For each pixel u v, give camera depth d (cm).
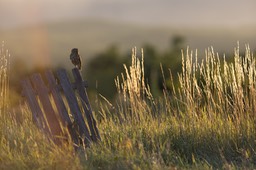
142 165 2461
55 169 2409
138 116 3212
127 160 2488
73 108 2906
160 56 8038
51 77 2941
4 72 3147
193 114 3127
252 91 3105
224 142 2917
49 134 2875
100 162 2523
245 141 2920
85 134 2886
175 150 2905
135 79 3209
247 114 3084
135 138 2897
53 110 2905
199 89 3281
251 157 2780
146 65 7650
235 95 3123
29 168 2453
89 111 2917
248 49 3111
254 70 3120
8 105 3166
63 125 2886
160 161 2569
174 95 3334
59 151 2647
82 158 2539
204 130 3002
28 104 2970
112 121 3131
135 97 3200
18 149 2686
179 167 2570
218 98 3225
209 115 3120
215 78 3200
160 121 3158
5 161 2534
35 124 2989
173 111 3234
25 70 7206
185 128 3009
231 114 3139
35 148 2658
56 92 2922
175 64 7500
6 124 2967
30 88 2967
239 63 3142
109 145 2753
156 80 6294
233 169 2573
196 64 3212
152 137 2825
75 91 2986
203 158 2753
